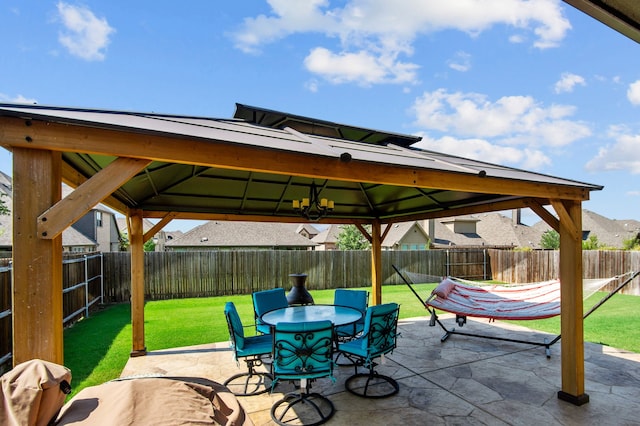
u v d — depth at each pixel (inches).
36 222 87.4
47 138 87.9
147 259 450.9
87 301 358.9
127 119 109.9
